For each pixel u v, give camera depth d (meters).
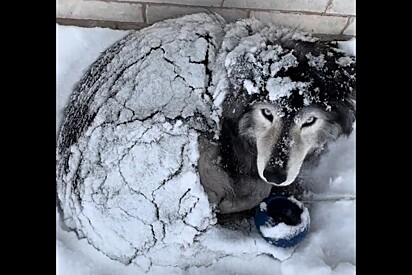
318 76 0.80
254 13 1.08
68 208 0.93
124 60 0.92
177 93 0.87
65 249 0.95
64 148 0.92
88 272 0.94
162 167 0.84
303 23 1.10
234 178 0.94
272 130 0.82
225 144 0.90
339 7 1.06
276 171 0.81
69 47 1.10
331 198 1.04
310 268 0.95
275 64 0.79
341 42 1.11
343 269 0.96
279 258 0.96
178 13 1.08
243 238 0.94
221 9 1.07
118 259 0.94
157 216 0.86
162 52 0.89
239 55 0.81
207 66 0.88
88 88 0.94
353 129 0.99
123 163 0.85
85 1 1.05
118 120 0.86
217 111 0.87
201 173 0.89
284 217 0.95
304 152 0.87
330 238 1.00
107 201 0.86
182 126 0.85
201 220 0.88
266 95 0.79
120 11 1.08
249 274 0.96
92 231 0.91
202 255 0.93
